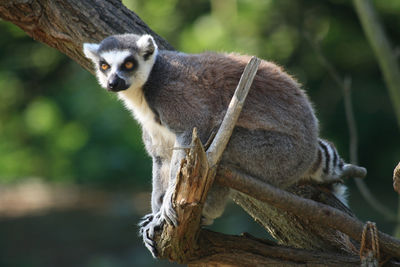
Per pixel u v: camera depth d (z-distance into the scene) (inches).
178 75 298.4
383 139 1019.9
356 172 327.9
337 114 1011.9
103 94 1054.4
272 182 302.7
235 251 276.7
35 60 1125.1
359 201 931.3
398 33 1024.9
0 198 1015.6
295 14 1015.6
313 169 315.3
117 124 1037.2
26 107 1134.4
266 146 296.4
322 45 986.7
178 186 239.8
